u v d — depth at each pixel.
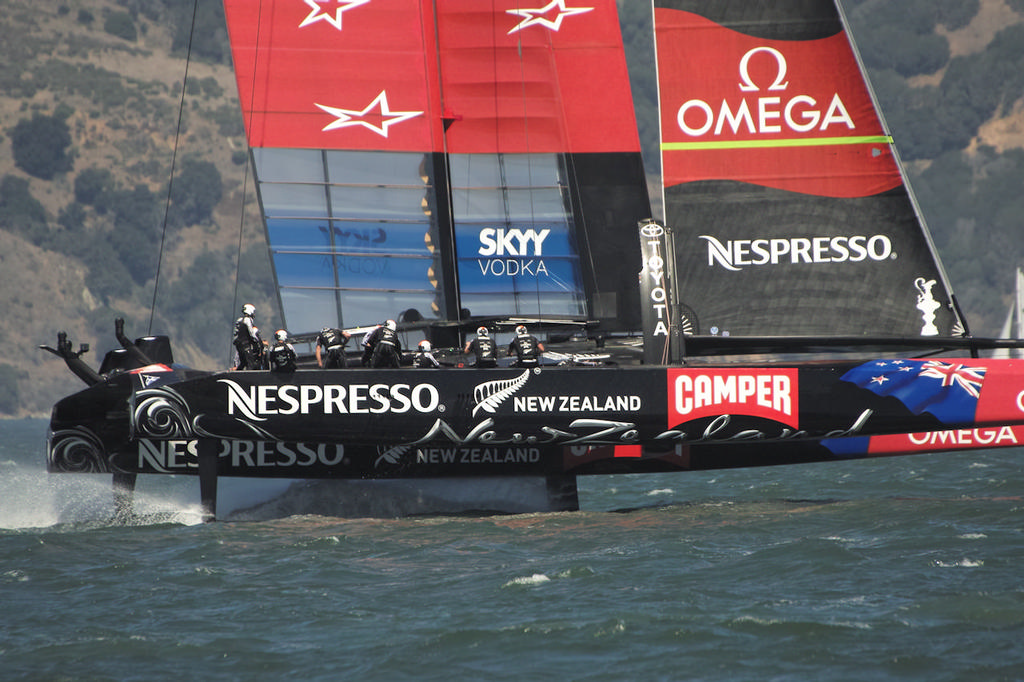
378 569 21.23
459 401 25.11
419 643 16.64
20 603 19.23
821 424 25.25
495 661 15.88
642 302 26.03
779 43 27.56
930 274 27.38
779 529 24.48
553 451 27.58
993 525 24.19
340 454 27.23
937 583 19.16
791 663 15.53
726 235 27.64
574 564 21.14
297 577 20.70
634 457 27.66
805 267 27.53
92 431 26.66
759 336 27.58
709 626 17.05
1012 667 15.11
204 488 26.66
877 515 26.00
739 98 27.62
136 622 18.03
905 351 28.33
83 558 22.67
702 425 25.09
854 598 18.41
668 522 25.92
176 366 27.52
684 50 27.66
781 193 27.59
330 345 26.53
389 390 25.12
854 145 27.48
